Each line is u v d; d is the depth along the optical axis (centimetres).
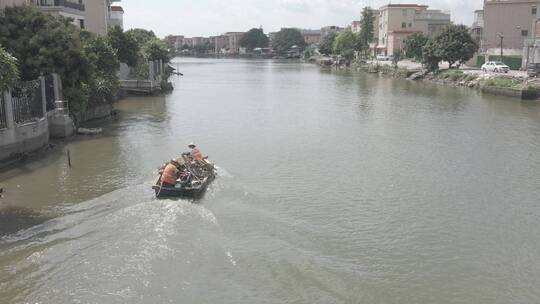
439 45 7506
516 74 6294
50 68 2906
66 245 1453
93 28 6050
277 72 10981
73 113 3203
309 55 19062
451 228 1717
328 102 5134
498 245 1594
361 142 3069
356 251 1524
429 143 3038
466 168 2464
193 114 4191
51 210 1766
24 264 1348
